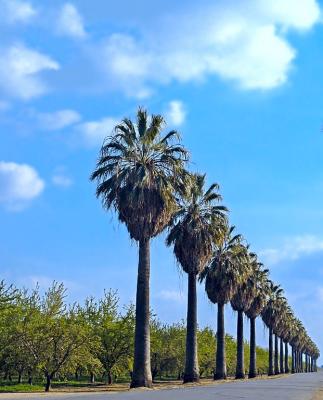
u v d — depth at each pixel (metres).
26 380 59.25
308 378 74.31
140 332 39.69
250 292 73.88
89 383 58.00
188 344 51.75
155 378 82.06
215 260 64.06
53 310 48.81
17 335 45.22
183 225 52.06
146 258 40.56
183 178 41.50
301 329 178.75
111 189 40.19
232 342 109.44
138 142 41.22
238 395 28.22
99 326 58.66
